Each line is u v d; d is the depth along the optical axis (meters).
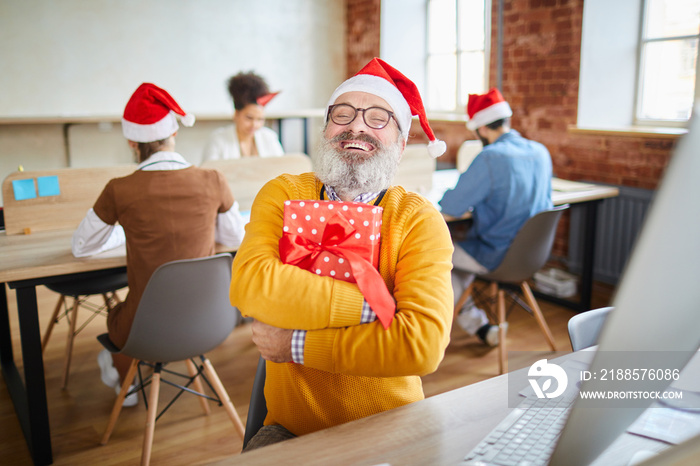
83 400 2.27
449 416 0.89
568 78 3.62
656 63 3.50
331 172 1.10
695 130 0.52
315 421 1.06
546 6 3.72
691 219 0.54
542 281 3.50
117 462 1.87
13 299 3.35
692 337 0.63
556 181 3.38
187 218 1.80
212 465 0.77
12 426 2.09
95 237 1.82
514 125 4.12
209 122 5.61
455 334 2.97
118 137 5.34
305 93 6.49
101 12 5.31
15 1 4.93
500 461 0.76
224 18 5.90
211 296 1.73
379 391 1.05
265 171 2.91
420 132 5.56
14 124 4.83
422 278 1.00
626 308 0.54
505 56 4.12
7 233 2.21
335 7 6.45
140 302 1.64
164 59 5.68
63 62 5.21
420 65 5.90
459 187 2.53
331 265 0.98
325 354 0.94
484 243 2.59
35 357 1.80
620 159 3.38
